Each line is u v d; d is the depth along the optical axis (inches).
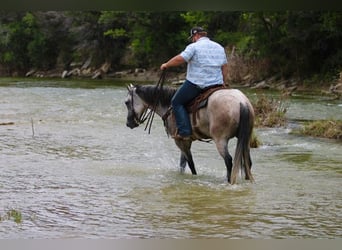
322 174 462.6
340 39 1427.2
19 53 2427.4
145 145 609.3
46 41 2362.2
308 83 1378.0
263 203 371.2
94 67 2174.0
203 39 434.0
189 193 397.7
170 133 456.1
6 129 724.7
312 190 407.8
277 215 343.9
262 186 418.0
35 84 1647.4
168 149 586.2
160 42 2022.6
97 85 1605.6
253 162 512.7
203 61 427.8
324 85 1339.8
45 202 374.3
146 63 2062.0
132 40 2108.8
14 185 422.9
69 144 612.1
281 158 533.3
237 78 1530.5
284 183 428.8
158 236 302.7
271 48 1505.9
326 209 358.0
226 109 409.1
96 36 2190.0
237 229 315.6
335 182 433.4
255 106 777.6
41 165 498.3
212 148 591.5
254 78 1505.9
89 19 2183.8
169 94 457.1
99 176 454.6
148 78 1951.3
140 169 483.5
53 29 2354.8
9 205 366.6
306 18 1427.2
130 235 304.5
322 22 1427.2
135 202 373.7
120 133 695.1
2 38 2413.9
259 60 1525.6
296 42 1448.1
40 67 2393.0
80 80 1919.3
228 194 394.6
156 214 345.4
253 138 592.1
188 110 433.7
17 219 330.3
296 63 1446.9
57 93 1298.0
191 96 431.8
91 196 390.0
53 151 569.6
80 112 917.8
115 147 595.8
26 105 1021.8
